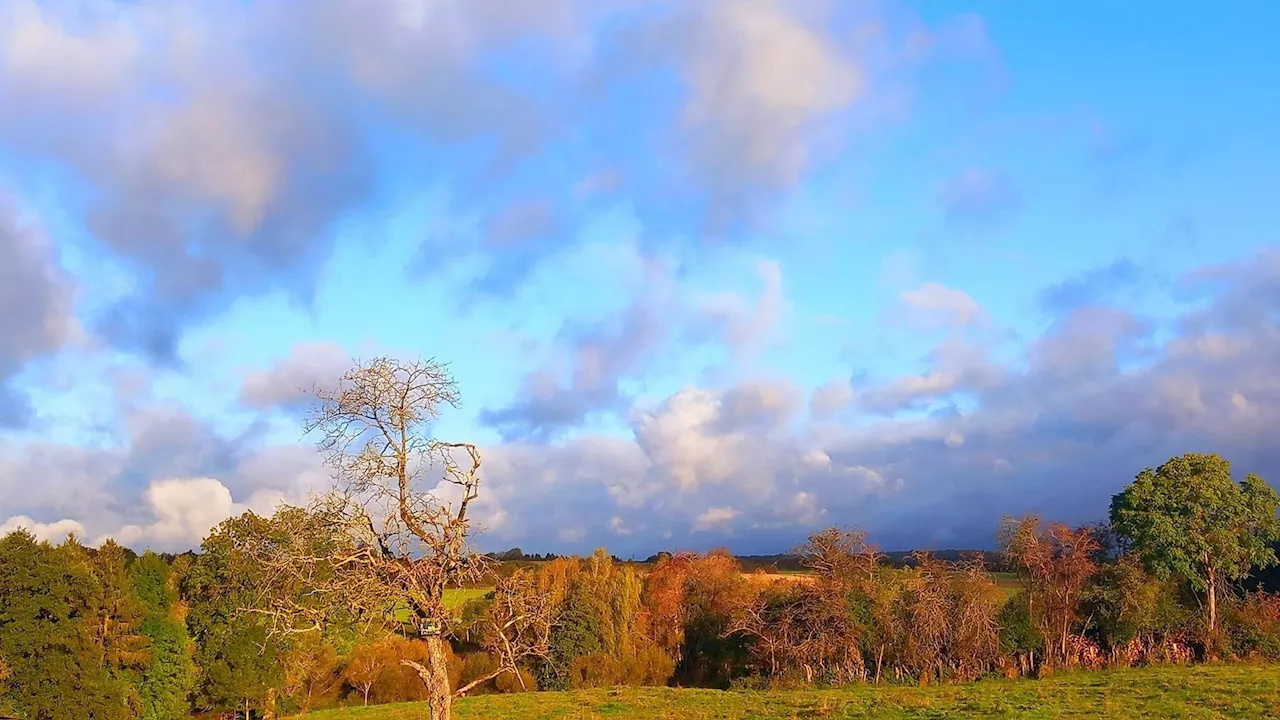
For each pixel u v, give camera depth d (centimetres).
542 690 6519
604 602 7131
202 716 6338
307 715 5022
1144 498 5091
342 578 1761
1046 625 4881
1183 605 5022
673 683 7062
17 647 5412
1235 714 2633
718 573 7569
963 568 5188
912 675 5019
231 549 5803
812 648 5262
